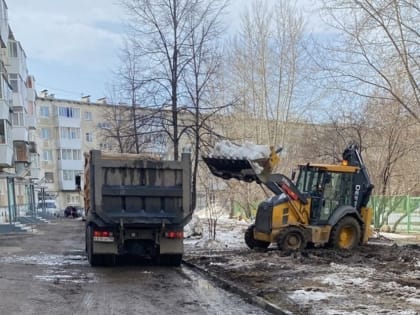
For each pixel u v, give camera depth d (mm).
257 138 30625
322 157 26688
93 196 11938
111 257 12492
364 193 14734
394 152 21688
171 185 12344
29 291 9547
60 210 62969
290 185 14078
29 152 45406
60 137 68625
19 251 17344
